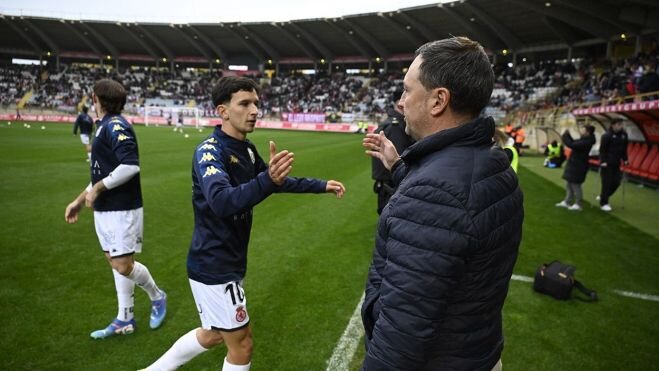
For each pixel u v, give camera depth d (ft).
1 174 30.86
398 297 3.61
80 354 9.36
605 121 44.47
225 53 172.04
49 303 11.65
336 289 13.15
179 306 11.86
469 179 3.66
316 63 168.86
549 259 16.51
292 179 7.93
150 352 9.56
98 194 8.91
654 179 32.40
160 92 166.91
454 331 3.90
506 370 9.15
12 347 9.50
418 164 4.12
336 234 19.06
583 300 12.75
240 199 5.32
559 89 100.53
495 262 3.84
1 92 154.40
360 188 30.73
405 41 135.54
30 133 73.36
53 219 19.77
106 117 9.42
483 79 3.86
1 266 14.08
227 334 6.81
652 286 13.96
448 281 3.53
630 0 65.82
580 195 25.08
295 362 9.32
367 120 132.05
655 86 43.09
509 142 14.53
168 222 20.40
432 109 4.01
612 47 94.27
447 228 3.53
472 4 94.38
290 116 144.15
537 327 11.10
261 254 16.25
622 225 21.75
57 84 161.89
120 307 10.11
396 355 3.61
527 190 32.24
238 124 6.59
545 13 84.84
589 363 9.48
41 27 149.38
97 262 14.74
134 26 147.02
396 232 3.76
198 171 6.15
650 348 10.15
